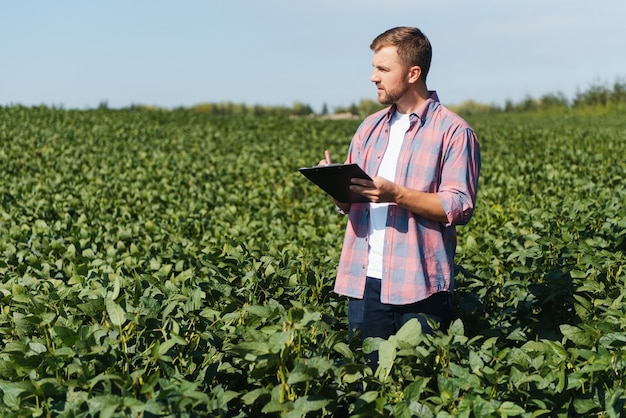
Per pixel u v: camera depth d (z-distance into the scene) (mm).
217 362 3773
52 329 3865
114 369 3373
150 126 24406
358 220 4391
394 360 3578
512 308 5293
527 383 3406
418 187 4219
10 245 6137
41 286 5004
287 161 15219
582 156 14406
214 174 13023
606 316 4098
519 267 5316
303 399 3123
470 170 4207
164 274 5250
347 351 3545
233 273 5133
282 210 8898
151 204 9523
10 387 3172
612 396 3307
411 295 4195
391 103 4320
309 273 5027
